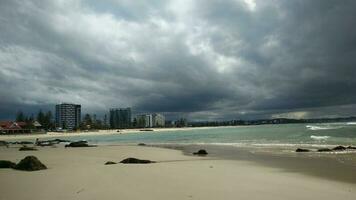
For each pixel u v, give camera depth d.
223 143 56.03
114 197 12.52
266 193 13.53
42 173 18.81
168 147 48.75
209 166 23.42
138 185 14.78
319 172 20.84
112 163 24.61
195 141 67.19
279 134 81.38
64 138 113.94
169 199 12.28
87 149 45.66
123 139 93.31
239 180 16.78
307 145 44.41
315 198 12.83
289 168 22.86
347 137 60.72
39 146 60.09
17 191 13.82
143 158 31.53
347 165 24.19
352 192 14.29
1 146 63.28
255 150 39.19
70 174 18.14
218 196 12.83
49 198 12.43
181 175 18.02
